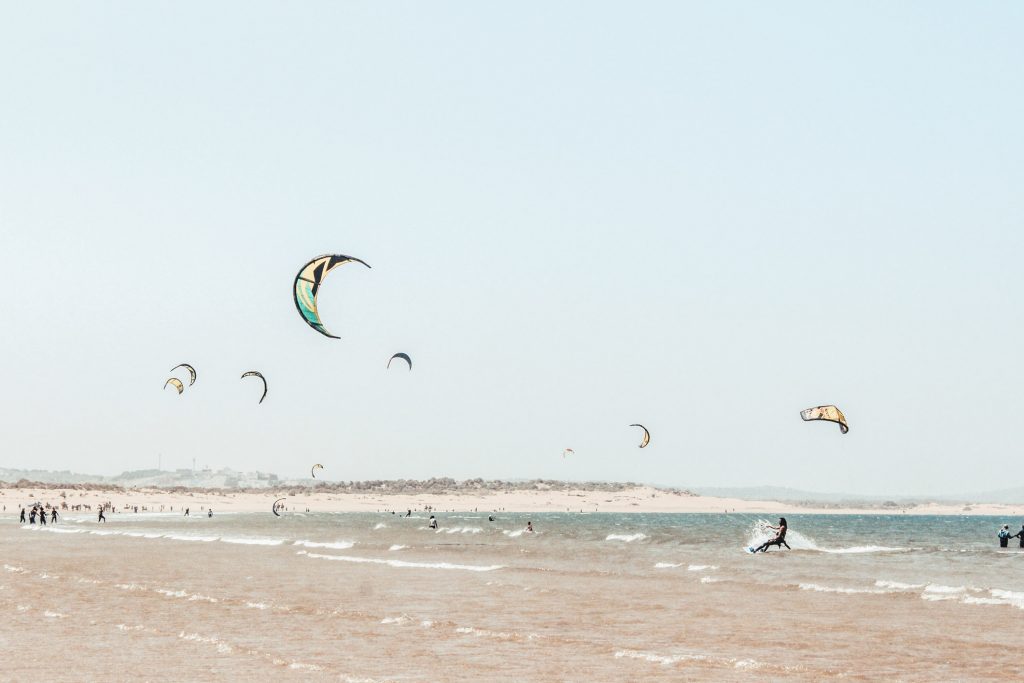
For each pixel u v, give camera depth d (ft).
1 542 141.90
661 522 370.53
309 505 627.87
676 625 52.90
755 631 50.60
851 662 41.52
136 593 68.13
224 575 83.25
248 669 39.01
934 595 68.28
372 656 42.27
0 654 42.47
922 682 37.32
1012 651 44.39
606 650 44.14
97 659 41.16
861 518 599.57
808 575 85.46
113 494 567.18
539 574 85.30
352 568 91.09
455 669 39.32
